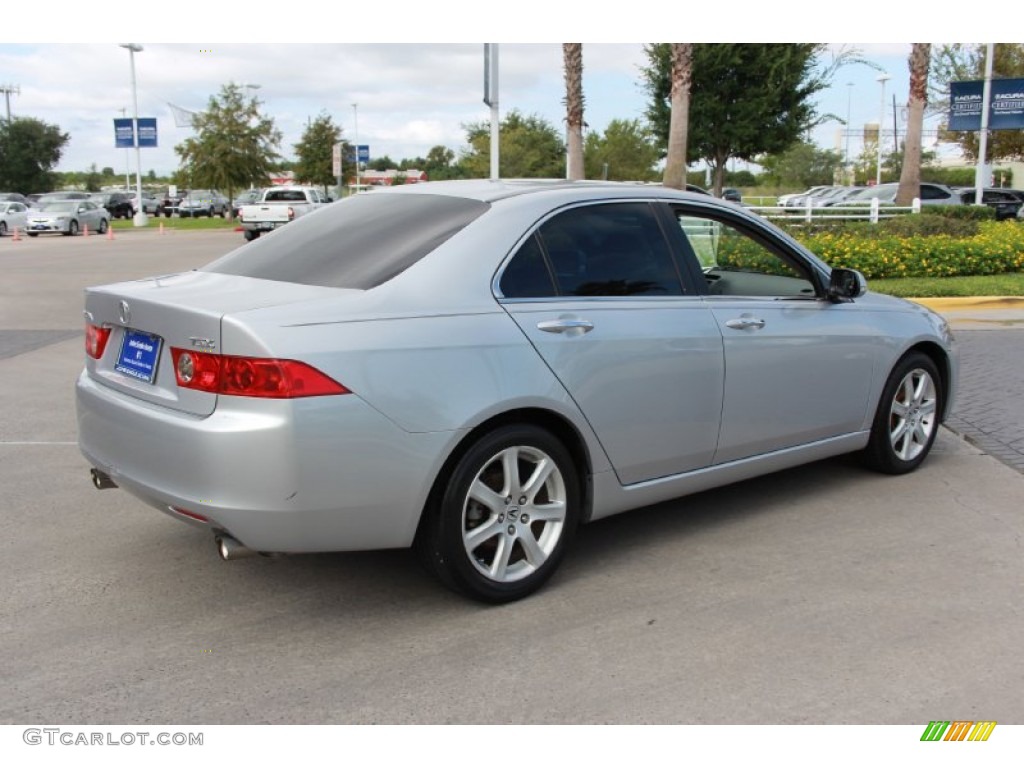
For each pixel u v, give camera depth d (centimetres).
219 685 329
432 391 354
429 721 307
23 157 7469
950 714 312
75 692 323
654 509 511
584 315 402
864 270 1421
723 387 451
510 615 383
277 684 329
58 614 383
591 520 421
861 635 364
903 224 1619
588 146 4869
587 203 427
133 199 5669
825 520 493
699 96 2739
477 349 367
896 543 461
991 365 878
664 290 439
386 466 347
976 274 1466
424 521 371
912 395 565
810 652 351
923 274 1440
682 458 445
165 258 2309
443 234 392
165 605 392
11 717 308
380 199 454
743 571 427
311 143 5738
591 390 400
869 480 560
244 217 3181
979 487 546
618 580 417
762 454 484
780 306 482
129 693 323
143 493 364
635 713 312
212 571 427
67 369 898
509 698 321
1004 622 376
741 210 486
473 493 371
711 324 445
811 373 493
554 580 417
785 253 499
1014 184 5566
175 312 350
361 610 388
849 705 316
